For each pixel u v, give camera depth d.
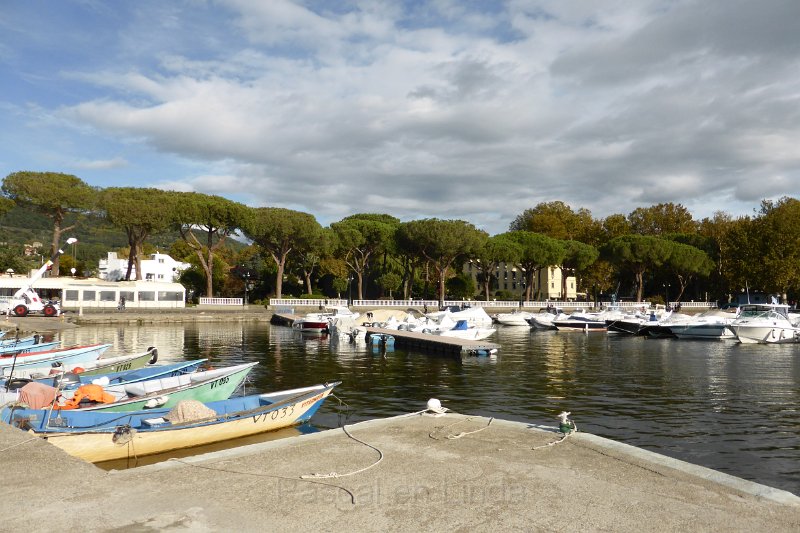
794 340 39.56
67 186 59.62
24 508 5.70
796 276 67.62
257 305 66.88
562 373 24.02
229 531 5.17
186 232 68.44
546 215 95.06
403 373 23.83
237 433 12.45
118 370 19.88
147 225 59.91
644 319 49.75
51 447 8.01
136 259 62.97
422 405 17.30
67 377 14.55
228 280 76.44
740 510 5.75
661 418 15.52
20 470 6.95
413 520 5.46
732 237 74.31
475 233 71.50
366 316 46.78
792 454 12.29
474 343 31.20
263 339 38.72
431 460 7.48
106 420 11.55
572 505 5.87
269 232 63.72
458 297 85.50
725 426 14.62
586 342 39.69
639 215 98.12
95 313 52.75
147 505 5.82
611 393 19.30
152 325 50.16
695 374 23.80
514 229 106.94
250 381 21.62
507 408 16.88
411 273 75.88
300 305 64.19
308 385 20.81
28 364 19.06
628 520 5.48
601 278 83.88
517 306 75.62
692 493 6.23
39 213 60.69
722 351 33.78
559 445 8.18
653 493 6.23
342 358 28.94
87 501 5.92
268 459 7.54
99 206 61.16
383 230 70.56
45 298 55.16
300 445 8.24
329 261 73.06
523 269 87.69
